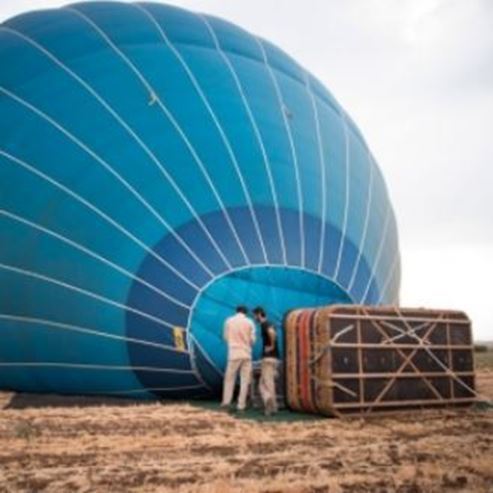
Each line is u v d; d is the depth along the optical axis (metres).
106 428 10.27
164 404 13.32
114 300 13.65
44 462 7.83
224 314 13.71
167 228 13.89
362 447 8.69
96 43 16.27
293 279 14.50
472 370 13.16
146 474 7.15
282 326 12.76
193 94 15.60
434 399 12.57
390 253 18.30
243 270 13.96
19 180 14.55
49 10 18.25
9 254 14.38
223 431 10.00
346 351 11.69
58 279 13.98
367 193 17.64
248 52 17.72
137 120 14.88
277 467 7.45
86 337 13.84
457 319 13.09
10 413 11.85
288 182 15.34
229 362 12.58
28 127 14.98
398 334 12.30
